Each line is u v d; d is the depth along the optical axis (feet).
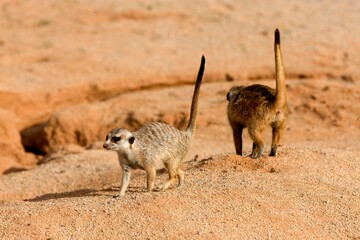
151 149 37.76
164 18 123.03
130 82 90.99
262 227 33.96
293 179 39.78
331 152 44.91
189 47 106.32
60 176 55.52
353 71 95.14
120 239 32.86
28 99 85.97
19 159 72.49
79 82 90.07
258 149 43.55
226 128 71.05
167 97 83.56
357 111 71.67
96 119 77.61
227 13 126.72
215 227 33.55
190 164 44.88
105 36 112.98
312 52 101.96
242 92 44.50
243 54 101.71
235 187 37.65
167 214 34.45
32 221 34.63
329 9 131.44
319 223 35.12
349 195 38.29
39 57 101.71
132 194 38.14
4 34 114.73
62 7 130.00
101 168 56.49
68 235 33.42
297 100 75.15
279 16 125.08
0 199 51.01
